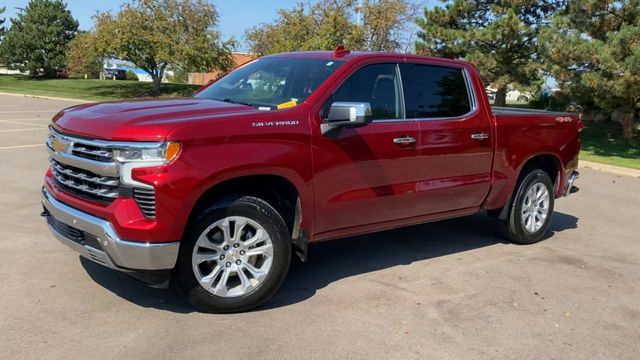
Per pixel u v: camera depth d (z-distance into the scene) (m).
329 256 5.79
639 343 4.13
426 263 5.66
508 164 6.04
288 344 3.82
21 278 4.69
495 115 5.94
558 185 6.87
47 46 53.66
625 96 14.56
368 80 4.97
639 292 5.13
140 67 40.31
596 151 16.25
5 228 6.02
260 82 5.12
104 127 3.92
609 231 7.34
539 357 3.84
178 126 3.83
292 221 4.61
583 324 4.39
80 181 4.11
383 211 5.07
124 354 3.57
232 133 4.03
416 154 5.16
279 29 32.12
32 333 3.79
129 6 38.09
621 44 13.83
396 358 3.71
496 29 19.64
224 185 4.20
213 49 39.09
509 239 6.50
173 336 3.85
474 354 3.82
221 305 4.18
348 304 4.54
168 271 3.96
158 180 3.75
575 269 5.70
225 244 4.16
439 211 5.59
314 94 4.60
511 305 4.69
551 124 6.54
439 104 5.48
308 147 4.41
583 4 15.35
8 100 30.05
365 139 4.77
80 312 4.13
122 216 3.77
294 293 4.74
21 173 9.03
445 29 21.08
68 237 4.22
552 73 15.53
